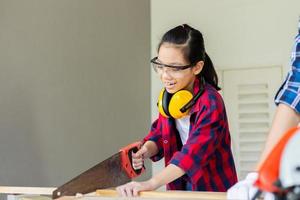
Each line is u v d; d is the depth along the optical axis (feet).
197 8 9.77
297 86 2.52
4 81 5.87
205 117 3.85
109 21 8.44
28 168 6.18
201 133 3.78
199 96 4.02
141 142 4.48
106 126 8.15
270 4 9.29
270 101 9.18
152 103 9.83
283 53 9.11
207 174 4.03
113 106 8.42
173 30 4.07
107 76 8.27
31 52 6.40
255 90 9.30
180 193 3.17
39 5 6.63
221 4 9.62
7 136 5.84
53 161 6.70
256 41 9.33
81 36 7.57
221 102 4.02
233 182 4.21
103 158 7.98
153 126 4.64
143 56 9.64
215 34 9.60
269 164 1.61
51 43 6.82
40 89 6.52
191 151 3.68
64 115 7.02
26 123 6.20
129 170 4.15
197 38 4.06
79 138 7.36
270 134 2.50
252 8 9.40
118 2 8.79
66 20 7.21
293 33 9.08
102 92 8.09
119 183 4.04
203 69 4.25
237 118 9.38
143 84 9.58
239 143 9.35
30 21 6.42
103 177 3.87
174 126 4.35
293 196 1.44
